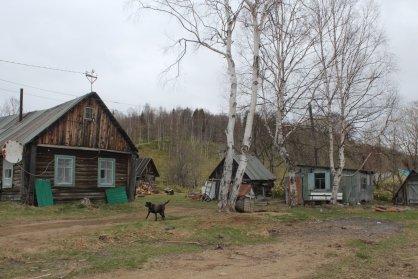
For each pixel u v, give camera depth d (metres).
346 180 30.67
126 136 26.00
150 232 12.59
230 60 19.41
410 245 11.54
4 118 31.53
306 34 25.97
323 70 25.83
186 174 57.00
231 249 10.66
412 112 42.34
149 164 54.56
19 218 16.73
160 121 116.69
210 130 106.75
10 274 7.82
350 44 26.36
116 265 8.52
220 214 17.19
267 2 19.42
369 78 26.34
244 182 32.50
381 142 37.00
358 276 7.90
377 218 18.77
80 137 23.73
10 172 23.33
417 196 31.00
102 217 18.45
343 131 26.70
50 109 26.45
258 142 46.03
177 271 8.16
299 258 9.61
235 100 19.14
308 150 38.88
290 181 26.22
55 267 8.41
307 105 25.75
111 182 25.38
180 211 21.95
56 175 22.69
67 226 14.87
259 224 15.09
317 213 20.77
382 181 42.25
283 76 25.55
